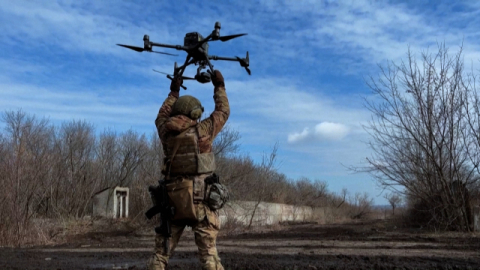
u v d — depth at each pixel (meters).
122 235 15.68
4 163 13.20
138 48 4.34
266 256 8.52
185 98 4.30
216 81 4.61
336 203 45.69
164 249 4.14
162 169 4.23
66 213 18.08
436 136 14.72
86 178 21.03
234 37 4.20
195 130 4.21
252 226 20.80
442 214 14.61
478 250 9.28
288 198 32.34
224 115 4.46
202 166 4.12
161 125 4.45
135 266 7.29
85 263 8.01
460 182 14.38
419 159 15.12
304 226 24.08
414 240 11.90
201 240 4.12
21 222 12.80
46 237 13.38
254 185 21.72
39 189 14.74
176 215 4.09
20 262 8.21
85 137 25.73
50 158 17.11
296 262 7.52
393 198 27.98
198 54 4.43
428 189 15.13
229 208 19.20
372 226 20.09
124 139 28.97
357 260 7.78
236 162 20.42
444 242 11.20
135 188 18.69
